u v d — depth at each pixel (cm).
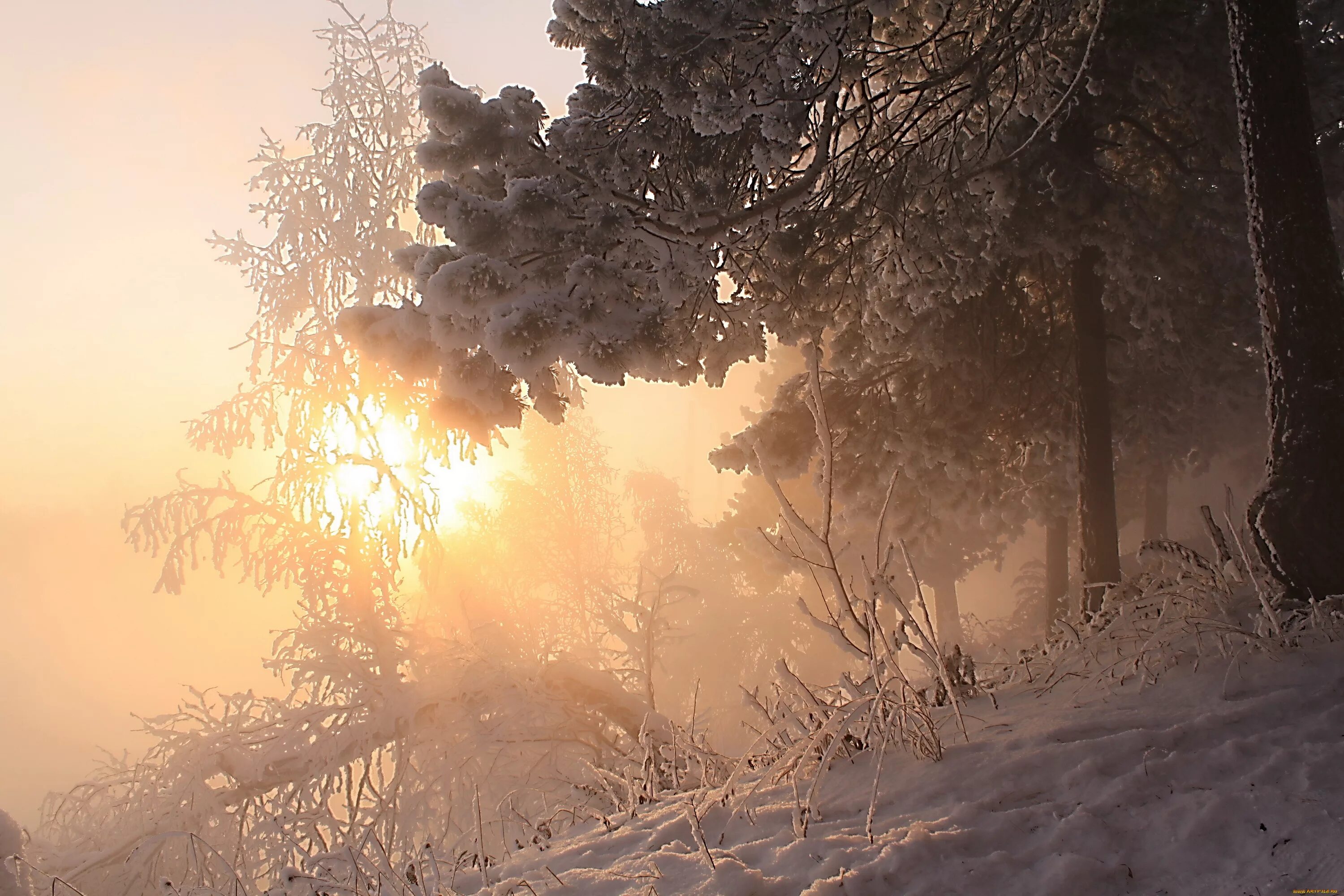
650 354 574
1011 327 1240
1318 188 592
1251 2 616
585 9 587
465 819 970
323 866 351
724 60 610
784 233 734
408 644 1145
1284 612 498
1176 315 1142
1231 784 268
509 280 531
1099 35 859
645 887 269
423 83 560
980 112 930
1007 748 340
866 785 337
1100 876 229
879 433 1180
